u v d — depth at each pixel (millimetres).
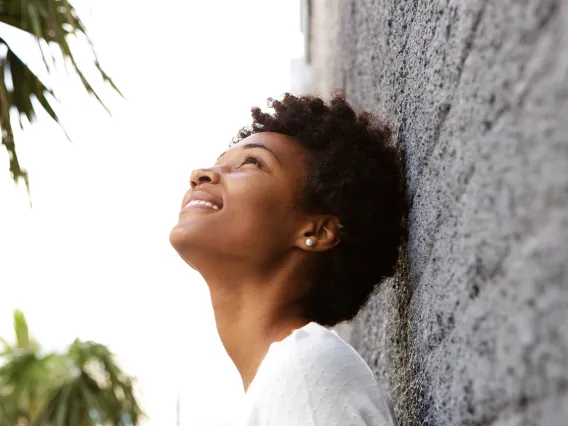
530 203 639
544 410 606
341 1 3137
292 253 1306
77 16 3068
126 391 6980
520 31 670
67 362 6793
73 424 6527
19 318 7668
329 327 1369
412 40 1303
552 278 585
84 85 3057
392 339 1604
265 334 1284
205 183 1311
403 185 1384
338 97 1506
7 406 6543
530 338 634
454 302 914
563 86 570
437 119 1036
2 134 3078
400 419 1471
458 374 890
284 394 1084
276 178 1302
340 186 1298
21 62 3096
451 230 936
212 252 1274
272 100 1510
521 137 662
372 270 1375
